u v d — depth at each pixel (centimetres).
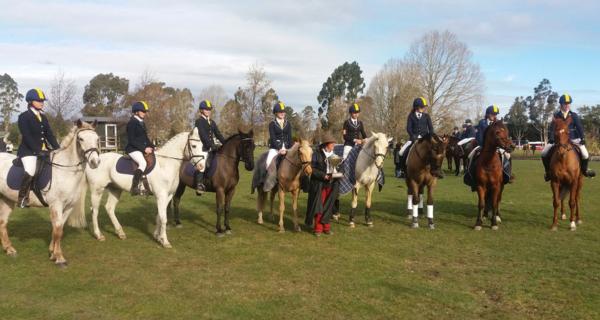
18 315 483
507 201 1287
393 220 1017
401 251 751
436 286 580
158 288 568
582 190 1508
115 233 873
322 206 857
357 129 1026
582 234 871
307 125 4875
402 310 502
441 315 489
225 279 604
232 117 3981
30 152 666
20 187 659
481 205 915
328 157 853
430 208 927
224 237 848
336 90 7856
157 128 3747
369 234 878
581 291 562
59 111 2611
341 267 660
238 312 493
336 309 504
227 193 883
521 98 8900
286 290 562
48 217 1012
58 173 653
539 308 510
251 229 922
